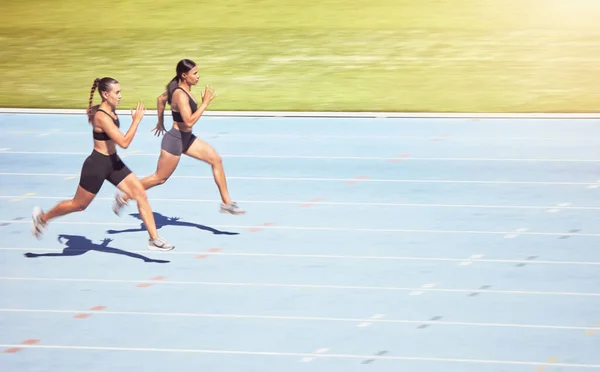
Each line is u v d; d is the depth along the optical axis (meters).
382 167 22.06
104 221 18.67
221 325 13.82
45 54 35.91
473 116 26.73
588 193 20.06
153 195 20.20
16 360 12.82
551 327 13.61
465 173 21.53
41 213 16.44
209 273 15.84
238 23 41.53
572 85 30.38
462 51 35.69
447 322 13.80
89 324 13.94
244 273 15.80
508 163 22.31
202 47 36.84
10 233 17.95
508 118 26.62
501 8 44.19
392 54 35.31
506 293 14.84
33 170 22.11
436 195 19.97
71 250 17.05
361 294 14.86
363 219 18.50
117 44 37.56
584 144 23.91
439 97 29.08
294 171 21.80
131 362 12.71
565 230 17.77
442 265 16.05
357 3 45.91
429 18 42.16
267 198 19.88
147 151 23.56
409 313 14.12
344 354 12.82
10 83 31.44
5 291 15.20
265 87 30.58
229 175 21.52
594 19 41.47
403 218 18.53
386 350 12.92
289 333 13.50
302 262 16.27
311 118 26.83
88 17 43.25
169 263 16.33
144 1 47.00
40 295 15.05
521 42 37.12
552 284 15.20
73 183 21.12
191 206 19.45
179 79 17.08
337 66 33.47
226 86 30.78
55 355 12.96
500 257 16.41
